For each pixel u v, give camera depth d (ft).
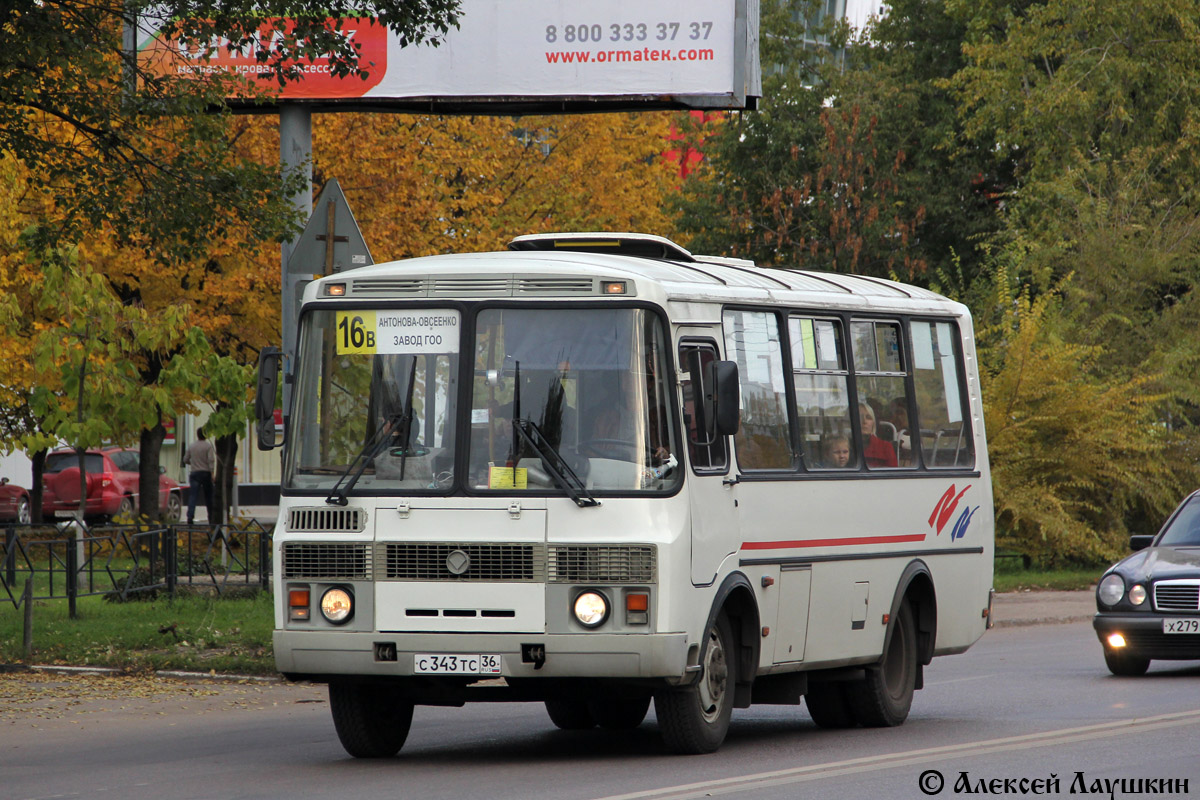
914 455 97.50
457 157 211.20
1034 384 210.38
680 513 72.79
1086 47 271.08
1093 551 212.84
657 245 89.81
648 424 73.10
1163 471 216.54
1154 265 230.68
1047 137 262.47
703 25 143.13
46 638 123.13
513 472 72.95
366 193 200.23
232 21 118.42
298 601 74.64
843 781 68.59
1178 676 117.19
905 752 78.33
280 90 124.98
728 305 81.05
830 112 253.44
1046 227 247.91
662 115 256.11
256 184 124.06
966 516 102.37
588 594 71.72
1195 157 252.01
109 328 150.82
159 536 156.15
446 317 75.20
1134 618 115.14
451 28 142.41
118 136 123.34
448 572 72.79
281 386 113.70
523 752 80.74
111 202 122.11
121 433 170.71
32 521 261.65
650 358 73.82
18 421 225.56
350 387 75.77
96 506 286.46
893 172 251.19
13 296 156.87
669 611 71.77
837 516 88.17
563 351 73.97
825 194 249.34
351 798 65.31
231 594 152.46
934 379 101.24
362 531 73.87
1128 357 228.43
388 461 74.43
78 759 79.51
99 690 106.32
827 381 89.71
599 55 142.92
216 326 199.62
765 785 67.51
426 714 101.14
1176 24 265.34
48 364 148.05
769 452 83.20
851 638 89.25
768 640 81.87
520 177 234.17
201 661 115.03
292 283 121.19
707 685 77.41
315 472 75.41
